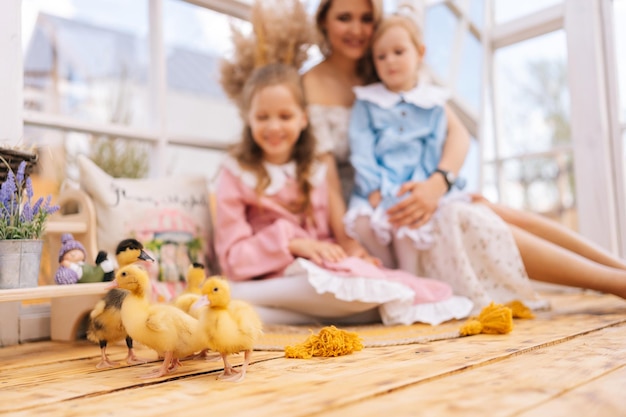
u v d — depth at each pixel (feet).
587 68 7.57
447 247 5.81
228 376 3.19
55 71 14.44
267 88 6.02
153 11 6.88
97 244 5.36
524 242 5.78
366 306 5.22
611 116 7.52
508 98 8.89
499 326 4.44
